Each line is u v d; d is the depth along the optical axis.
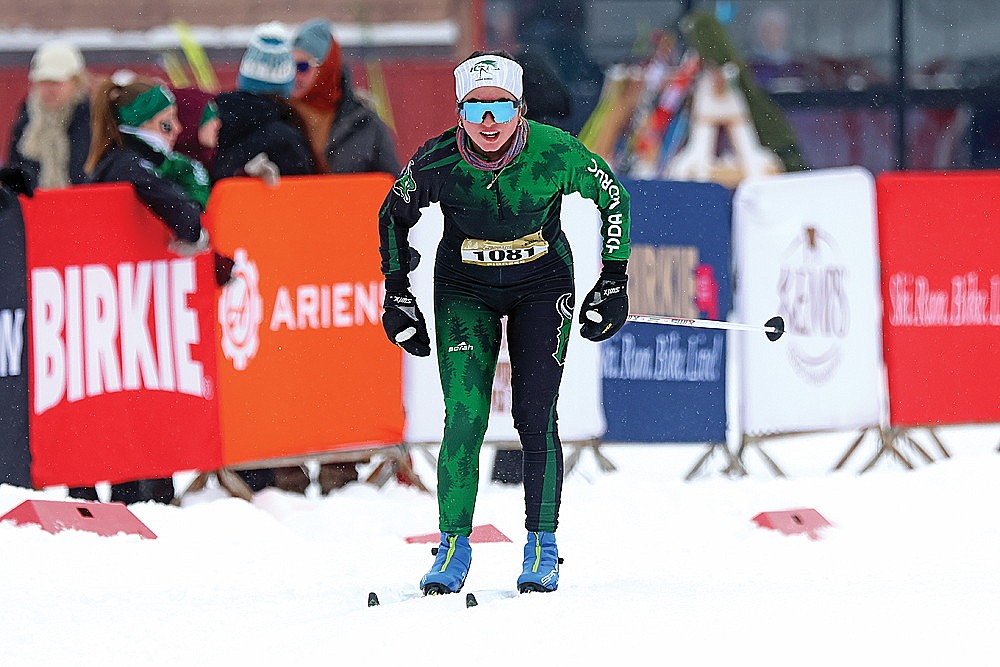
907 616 12.91
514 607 13.34
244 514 20.80
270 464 23.44
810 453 29.92
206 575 16.83
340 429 24.09
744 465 28.50
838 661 11.21
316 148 24.78
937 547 18.61
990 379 28.70
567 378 26.06
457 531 15.00
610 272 15.49
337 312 24.02
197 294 22.39
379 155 26.59
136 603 14.63
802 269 27.33
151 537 18.83
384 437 24.55
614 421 26.66
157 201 21.39
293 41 25.77
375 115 26.66
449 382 15.22
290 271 23.50
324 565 17.72
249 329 23.08
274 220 23.27
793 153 44.84
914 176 28.19
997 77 53.00
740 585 15.24
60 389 20.91
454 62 52.03
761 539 19.94
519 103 14.29
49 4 51.31
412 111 52.09
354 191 24.09
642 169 46.06
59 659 11.93
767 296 27.02
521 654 11.41
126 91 22.02
